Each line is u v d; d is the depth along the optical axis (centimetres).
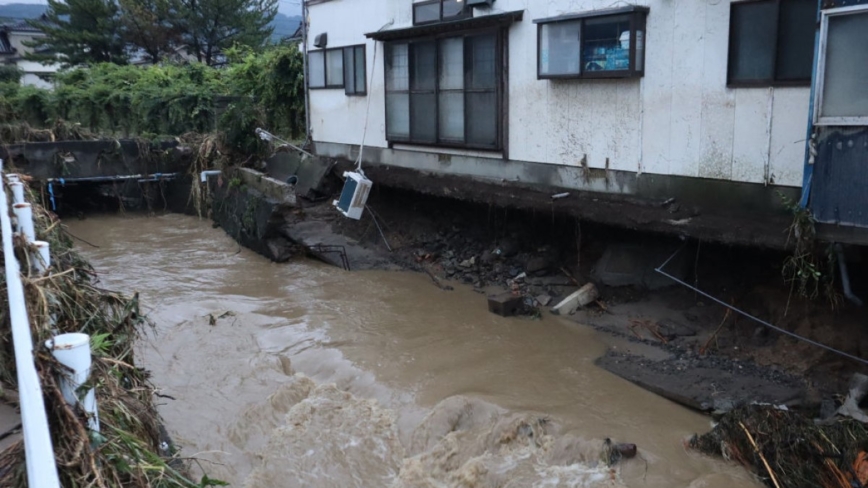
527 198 1030
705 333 827
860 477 552
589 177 973
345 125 1514
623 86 901
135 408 387
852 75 603
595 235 1013
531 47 1022
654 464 608
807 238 662
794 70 723
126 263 1313
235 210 1491
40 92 2308
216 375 827
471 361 822
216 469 637
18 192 604
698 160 827
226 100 1881
